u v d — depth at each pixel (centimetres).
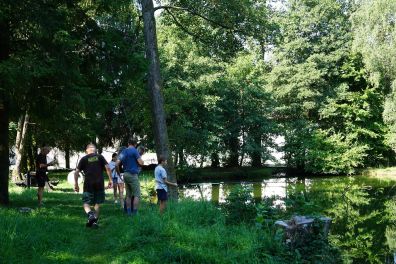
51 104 1159
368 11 3183
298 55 3712
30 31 1055
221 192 2427
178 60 2859
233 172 3388
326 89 3722
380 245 1147
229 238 799
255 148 3419
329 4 3641
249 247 744
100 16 1262
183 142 2966
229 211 1016
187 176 3184
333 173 3744
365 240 1216
